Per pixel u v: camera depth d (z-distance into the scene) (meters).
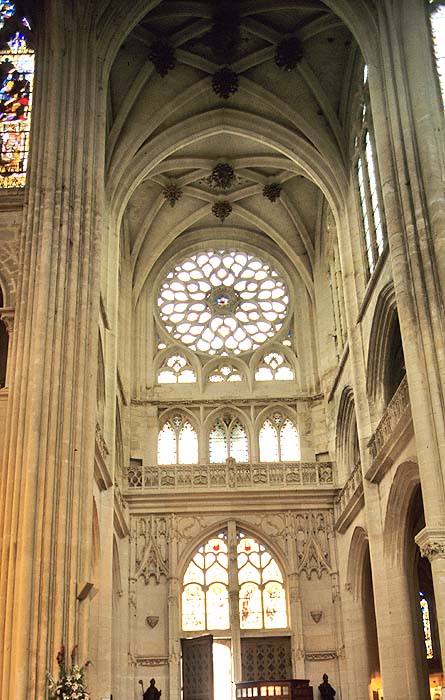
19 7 31.11
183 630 35.97
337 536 36.97
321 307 41.31
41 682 20.25
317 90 34.44
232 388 41.22
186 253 43.66
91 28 28.58
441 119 26.25
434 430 22.45
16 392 23.50
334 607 35.91
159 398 40.72
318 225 41.66
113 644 34.56
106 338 32.41
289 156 35.81
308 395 40.50
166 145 35.22
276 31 33.34
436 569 20.89
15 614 20.84
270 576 36.97
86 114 27.55
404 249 24.78
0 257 25.98
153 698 33.66
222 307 43.16
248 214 42.53
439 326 23.34
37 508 21.97
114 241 33.59
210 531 37.38
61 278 24.81
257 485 37.78
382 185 26.19
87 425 23.69
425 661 27.23
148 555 36.75
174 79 34.41
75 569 21.84
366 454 30.48
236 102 35.53
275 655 35.75
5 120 29.44
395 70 27.02
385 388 30.22
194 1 32.28
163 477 38.09
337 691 34.59
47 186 25.94
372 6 28.72
